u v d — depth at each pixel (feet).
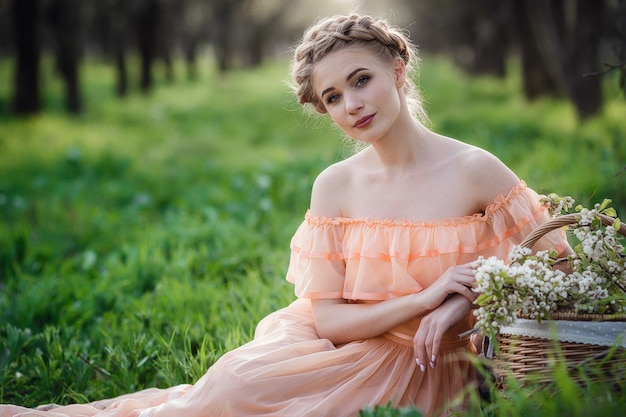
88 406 11.31
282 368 9.84
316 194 10.89
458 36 120.78
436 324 9.36
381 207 10.31
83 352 13.89
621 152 24.52
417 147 10.34
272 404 9.67
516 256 9.23
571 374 8.66
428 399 9.98
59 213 28.45
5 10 92.27
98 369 13.20
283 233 24.63
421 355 9.44
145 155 48.37
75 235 25.59
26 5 67.21
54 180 37.22
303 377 9.86
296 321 11.13
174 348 13.60
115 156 44.78
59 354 13.55
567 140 36.60
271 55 218.59
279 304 15.15
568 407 7.97
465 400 9.95
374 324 10.00
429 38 168.04
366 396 9.84
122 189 35.35
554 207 10.20
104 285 17.87
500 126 46.39
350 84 9.89
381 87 9.85
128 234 25.31
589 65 41.14
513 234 10.01
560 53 42.34
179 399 10.12
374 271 10.15
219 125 67.87
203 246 20.71
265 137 60.23
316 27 10.43
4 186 35.42
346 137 12.54
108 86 116.88
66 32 74.23
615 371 8.53
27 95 67.92
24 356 13.87
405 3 121.49
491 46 107.55
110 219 27.61
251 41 167.22
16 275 19.92
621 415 7.82
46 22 73.87
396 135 10.24
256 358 9.94
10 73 126.21
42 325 15.87
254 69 154.51
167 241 22.34
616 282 9.30
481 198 10.06
